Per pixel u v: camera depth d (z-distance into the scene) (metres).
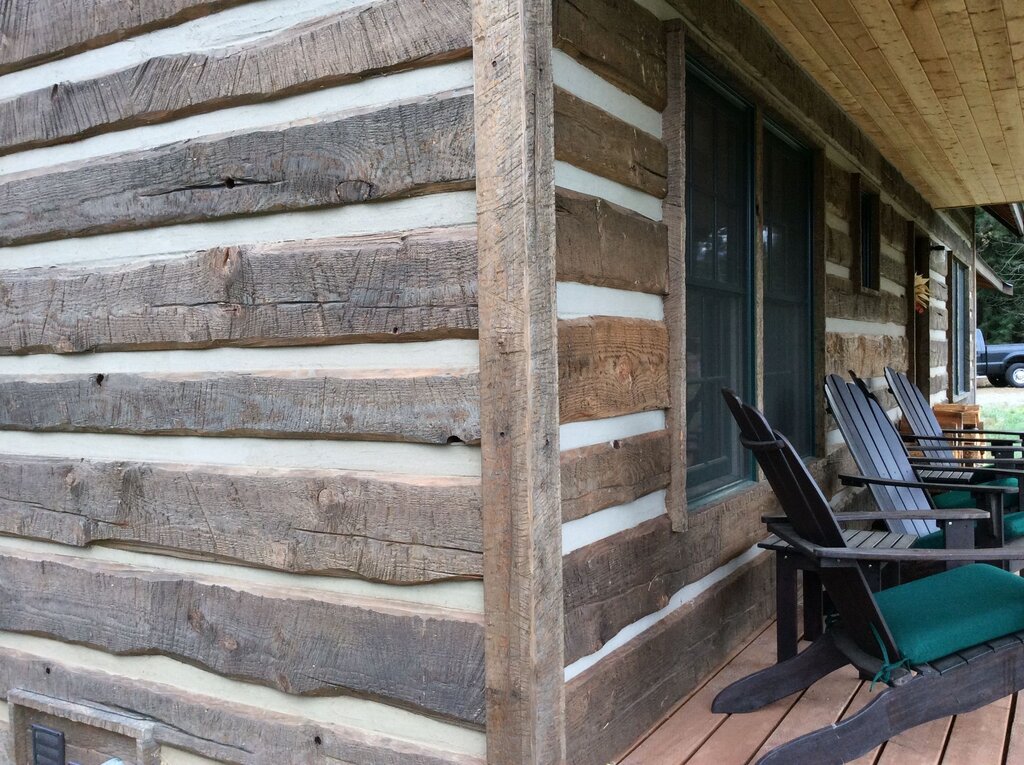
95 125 2.62
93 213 2.63
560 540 2.01
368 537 2.15
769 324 4.08
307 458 2.29
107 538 2.65
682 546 2.88
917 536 3.59
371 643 2.15
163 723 2.54
